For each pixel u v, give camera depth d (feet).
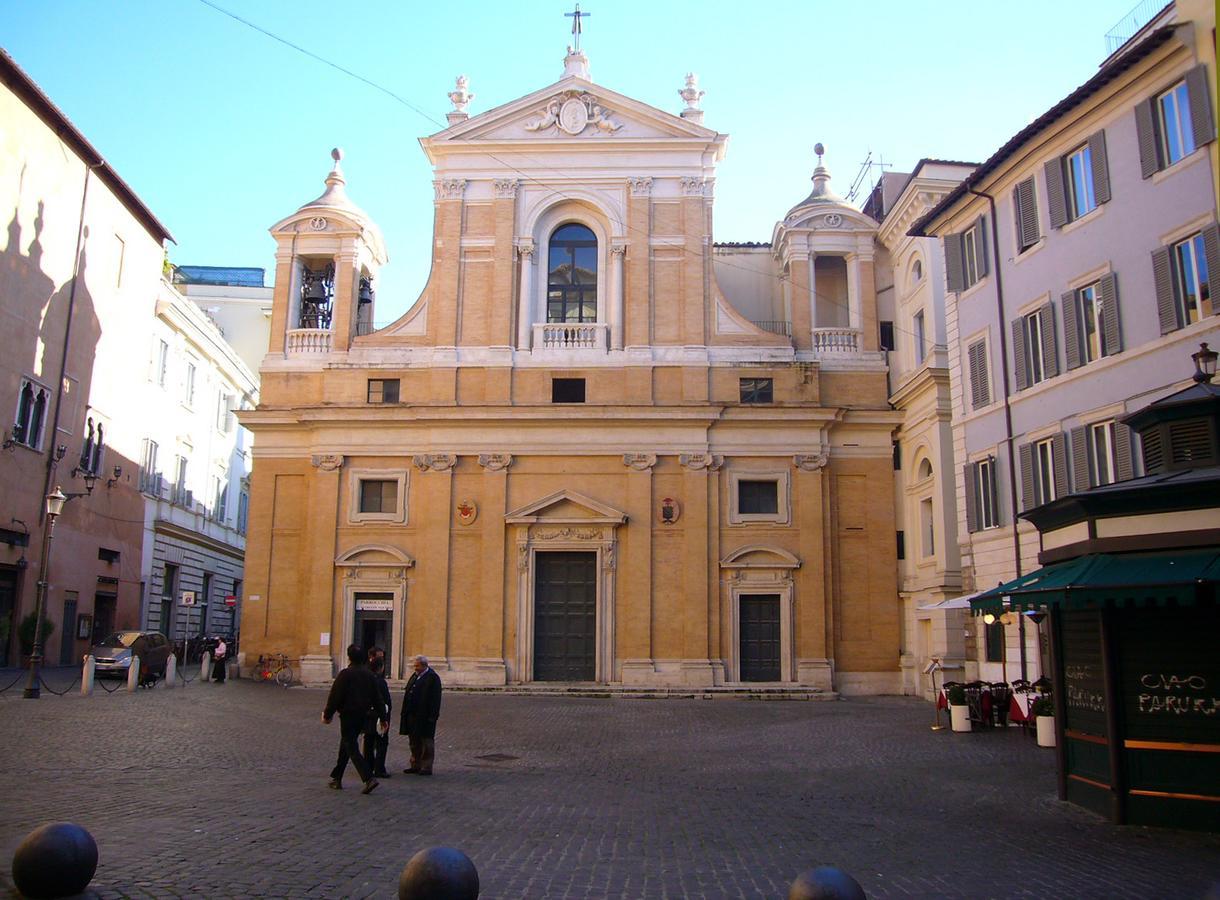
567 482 118.83
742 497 119.55
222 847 32.99
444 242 123.95
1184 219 66.69
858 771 58.39
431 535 117.39
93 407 126.31
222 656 112.27
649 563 116.37
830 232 124.06
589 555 118.73
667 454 118.93
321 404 121.60
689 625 114.83
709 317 122.31
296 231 126.82
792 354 121.08
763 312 139.64
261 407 123.34
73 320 120.47
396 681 115.24
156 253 145.28
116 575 134.10
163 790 44.39
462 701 101.96
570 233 127.03
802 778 55.88
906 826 41.42
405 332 123.95
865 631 116.88
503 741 70.64
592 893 29.73
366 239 129.59
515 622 115.96
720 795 49.70
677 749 68.74
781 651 115.14
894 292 123.85
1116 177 73.41
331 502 119.14
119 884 27.73
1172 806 40.63
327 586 117.39
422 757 52.49
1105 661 42.42
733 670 114.62
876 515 118.83
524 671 114.73
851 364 121.70
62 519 118.62
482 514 117.91
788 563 116.16
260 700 94.07
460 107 127.85
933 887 31.35
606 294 123.95
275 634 119.24
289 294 126.41
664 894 29.84
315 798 43.55
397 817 39.83
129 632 110.11
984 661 91.97
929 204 108.06
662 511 117.60
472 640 115.65
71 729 64.44
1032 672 82.07
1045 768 58.65
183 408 160.04
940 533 103.81
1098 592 39.14
